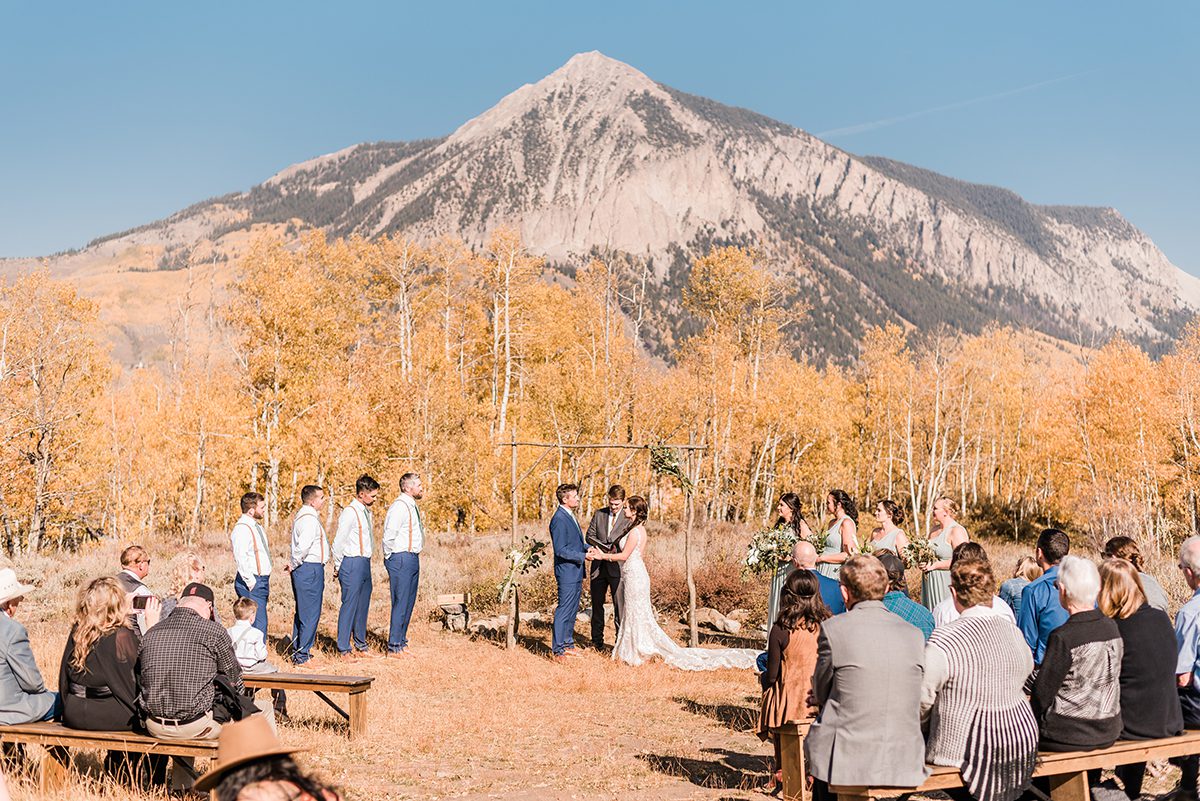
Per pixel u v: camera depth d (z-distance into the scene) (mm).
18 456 34000
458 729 9031
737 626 16844
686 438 46938
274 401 39344
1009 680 4891
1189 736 5609
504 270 51438
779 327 62688
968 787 4801
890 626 4832
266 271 41031
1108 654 5230
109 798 5832
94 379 42719
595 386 44188
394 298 54375
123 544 26812
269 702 7949
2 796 2969
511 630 14031
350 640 12953
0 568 6488
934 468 52938
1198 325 41250
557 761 7848
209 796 6023
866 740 4711
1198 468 38250
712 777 7223
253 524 11906
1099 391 44375
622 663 13070
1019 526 45188
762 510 56281
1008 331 73250
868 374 64250
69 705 6195
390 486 36844
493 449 39469
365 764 7551
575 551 13555
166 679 6043
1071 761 5184
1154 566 17875
